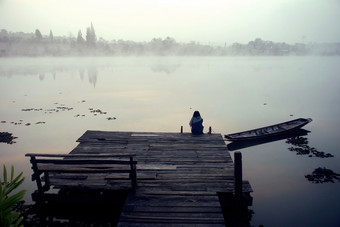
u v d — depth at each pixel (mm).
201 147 11477
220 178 8617
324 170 12453
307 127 20516
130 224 6328
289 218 8805
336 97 33594
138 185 8180
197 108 28094
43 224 8125
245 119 23188
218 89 41625
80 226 8039
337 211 9211
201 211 6820
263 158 14258
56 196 8180
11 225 2188
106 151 11078
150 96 35875
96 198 8141
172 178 8625
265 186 11133
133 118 23859
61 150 15906
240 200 7672
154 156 10500
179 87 44250
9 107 28484
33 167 7832
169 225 6285
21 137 18359
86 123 22109
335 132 19047
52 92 39250
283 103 30297
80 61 155125
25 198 9938
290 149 15578
